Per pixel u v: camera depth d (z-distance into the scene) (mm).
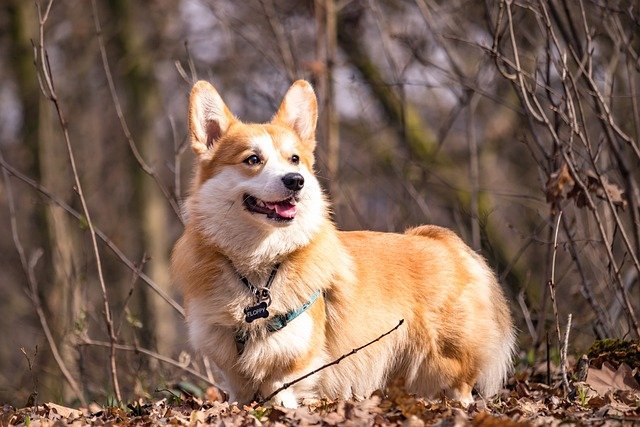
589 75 7180
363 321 6359
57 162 16734
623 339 7352
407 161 12555
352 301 6316
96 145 19422
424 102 16875
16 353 17344
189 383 8844
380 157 14812
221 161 6340
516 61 7152
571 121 7098
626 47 8281
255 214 6047
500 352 6992
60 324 12680
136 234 16844
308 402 6133
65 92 18016
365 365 6426
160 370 9617
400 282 6578
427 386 6707
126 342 12375
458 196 14016
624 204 7387
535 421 5219
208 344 6148
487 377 6977
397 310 6520
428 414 5332
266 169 6129
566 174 7258
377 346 6445
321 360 6195
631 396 6152
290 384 5914
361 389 6473
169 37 16516
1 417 6055
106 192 19391
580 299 9969
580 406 5863
